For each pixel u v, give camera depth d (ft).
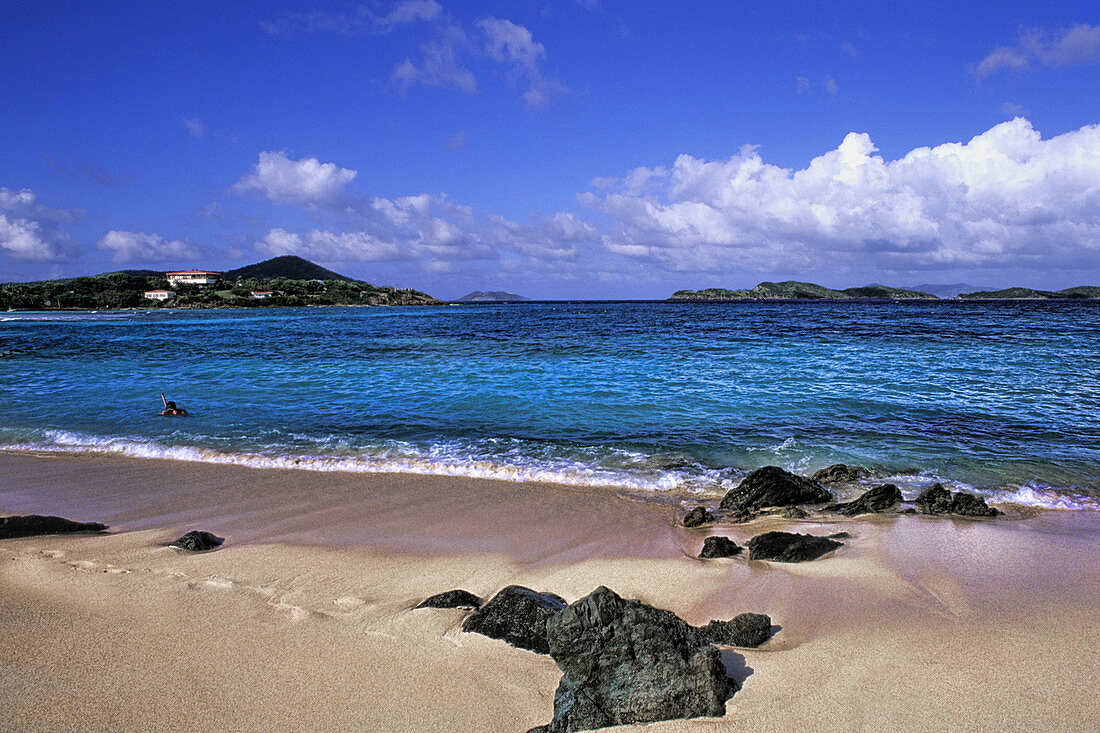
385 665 15.67
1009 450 39.81
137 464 39.42
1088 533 26.30
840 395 57.62
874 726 13.10
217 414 53.62
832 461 38.32
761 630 16.98
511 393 60.85
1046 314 221.46
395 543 25.59
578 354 95.76
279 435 46.16
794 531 27.14
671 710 13.44
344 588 20.77
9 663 15.74
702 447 41.50
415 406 55.52
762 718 13.37
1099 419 47.34
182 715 13.71
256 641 16.90
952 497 29.84
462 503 31.24
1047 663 15.55
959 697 14.12
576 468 37.37
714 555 23.70
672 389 61.72
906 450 40.22
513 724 13.51
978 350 94.38
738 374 71.31
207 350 114.62
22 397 63.21
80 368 87.45
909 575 21.67
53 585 20.76
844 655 16.12
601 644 15.19
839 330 144.36
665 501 31.73
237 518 29.22
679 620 15.81
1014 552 23.95
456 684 14.85
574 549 24.97
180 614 18.58
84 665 15.67
